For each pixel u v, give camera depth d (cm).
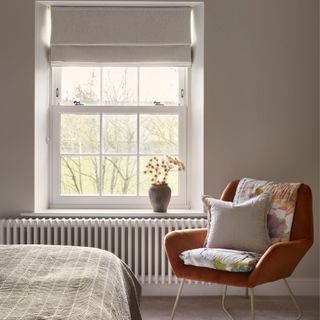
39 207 431
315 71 426
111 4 436
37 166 427
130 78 452
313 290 426
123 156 450
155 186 423
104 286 201
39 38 430
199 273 331
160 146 452
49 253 239
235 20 424
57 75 451
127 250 418
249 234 342
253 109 425
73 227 411
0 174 421
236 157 426
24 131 421
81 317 159
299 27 425
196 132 441
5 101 420
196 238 362
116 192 451
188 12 439
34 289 186
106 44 437
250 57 425
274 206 354
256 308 388
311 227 346
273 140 427
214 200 368
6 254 235
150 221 407
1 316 156
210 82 424
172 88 452
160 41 437
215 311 379
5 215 422
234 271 315
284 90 426
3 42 420
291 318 364
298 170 427
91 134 450
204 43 423
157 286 418
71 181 450
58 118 447
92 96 452
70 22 436
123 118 450
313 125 427
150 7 438
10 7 420
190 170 450
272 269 316
